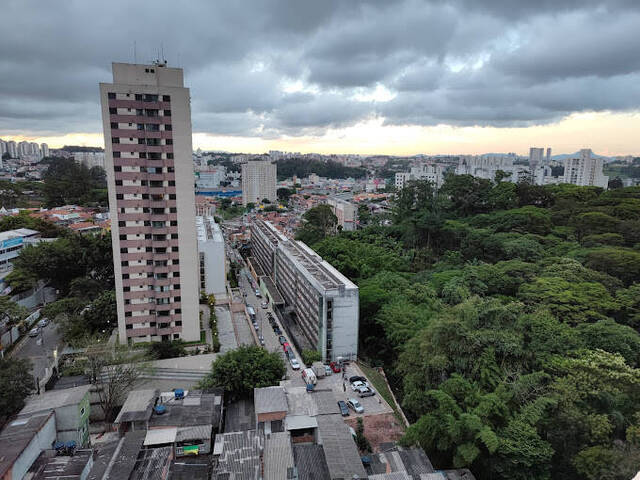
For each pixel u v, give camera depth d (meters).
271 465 48.16
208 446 54.00
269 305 125.56
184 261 86.94
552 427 53.75
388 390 80.88
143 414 57.06
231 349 79.94
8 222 150.75
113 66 78.25
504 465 51.03
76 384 67.00
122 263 84.19
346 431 54.88
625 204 131.62
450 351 64.75
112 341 84.44
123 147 79.94
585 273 88.56
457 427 51.44
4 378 57.72
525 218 131.12
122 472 46.12
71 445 52.31
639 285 82.00
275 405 59.78
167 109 80.31
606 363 55.78
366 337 100.06
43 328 95.94
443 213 160.88
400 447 59.22
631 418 53.31
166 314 88.25
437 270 116.50
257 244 174.00
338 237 159.12
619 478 45.12
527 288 85.62
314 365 84.62
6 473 42.56
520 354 62.28
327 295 86.00
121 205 81.94
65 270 114.62
